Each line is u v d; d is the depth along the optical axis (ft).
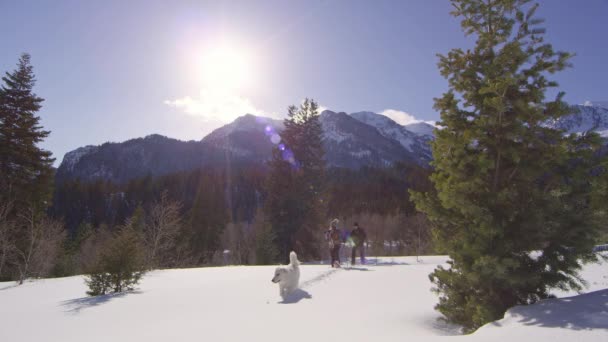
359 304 25.71
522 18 21.50
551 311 16.11
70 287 46.06
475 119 21.47
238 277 40.65
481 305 18.67
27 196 88.48
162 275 48.03
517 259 18.66
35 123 97.25
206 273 47.70
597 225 17.62
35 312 29.99
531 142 19.52
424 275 36.27
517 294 19.52
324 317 22.48
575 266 18.12
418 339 16.43
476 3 22.41
